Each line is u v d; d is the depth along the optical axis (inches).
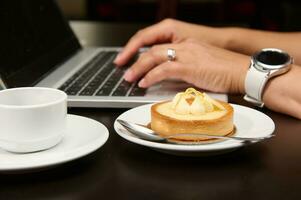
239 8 85.4
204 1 84.7
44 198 18.3
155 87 29.1
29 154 20.2
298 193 18.5
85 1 94.9
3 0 31.0
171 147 19.8
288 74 26.7
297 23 68.9
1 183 19.3
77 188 18.9
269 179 19.5
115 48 41.0
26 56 30.4
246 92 27.7
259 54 27.8
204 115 21.7
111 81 30.3
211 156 21.2
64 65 34.5
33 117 19.9
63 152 19.6
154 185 19.1
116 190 18.8
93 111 26.6
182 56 29.6
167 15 73.7
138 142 20.3
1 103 21.2
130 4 84.0
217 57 29.6
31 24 33.7
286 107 26.0
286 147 22.1
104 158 21.2
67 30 39.9
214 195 18.5
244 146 21.6
